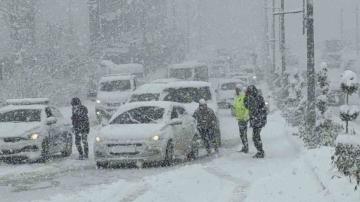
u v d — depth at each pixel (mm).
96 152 25891
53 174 24266
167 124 27031
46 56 81938
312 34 31844
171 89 37750
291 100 49000
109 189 19844
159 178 21719
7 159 27688
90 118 56875
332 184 15773
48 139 28922
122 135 25734
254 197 17641
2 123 29125
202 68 78250
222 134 41188
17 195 19578
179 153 27688
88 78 82625
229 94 63844
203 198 18156
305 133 32344
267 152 30375
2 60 77438
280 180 19250
